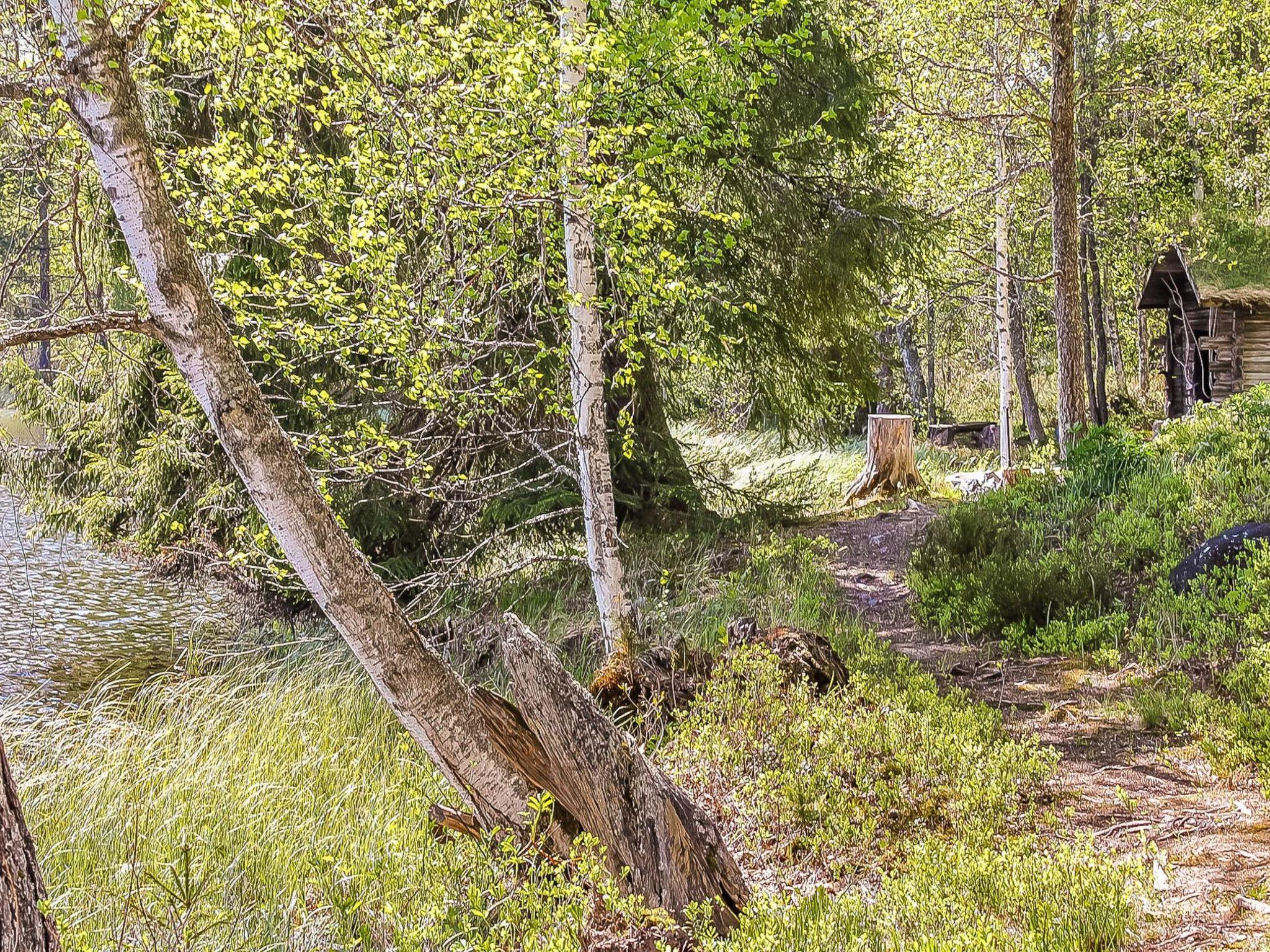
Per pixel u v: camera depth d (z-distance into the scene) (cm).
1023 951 327
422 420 984
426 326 682
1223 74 2234
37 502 1144
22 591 1322
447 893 400
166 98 836
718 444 2055
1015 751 530
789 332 1280
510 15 716
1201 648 695
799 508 1420
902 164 1411
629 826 409
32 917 235
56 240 656
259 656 1044
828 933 349
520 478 1105
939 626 883
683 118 940
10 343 359
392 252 666
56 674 1023
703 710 609
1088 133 2320
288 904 426
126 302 901
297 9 551
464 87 606
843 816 475
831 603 986
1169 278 2294
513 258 762
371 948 393
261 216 651
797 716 583
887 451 1603
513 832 432
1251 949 331
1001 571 909
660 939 365
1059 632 782
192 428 1039
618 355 1234
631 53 741
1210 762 517
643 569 1119
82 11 361
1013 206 2002
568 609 1037
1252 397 1317
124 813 564
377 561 1068
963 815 476
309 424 984
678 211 989
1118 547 934
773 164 1226
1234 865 406
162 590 1351
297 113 730
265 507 396
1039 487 1180
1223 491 991
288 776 616
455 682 428
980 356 3600
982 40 1750
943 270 2033
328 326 682
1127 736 595
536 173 656
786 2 827
